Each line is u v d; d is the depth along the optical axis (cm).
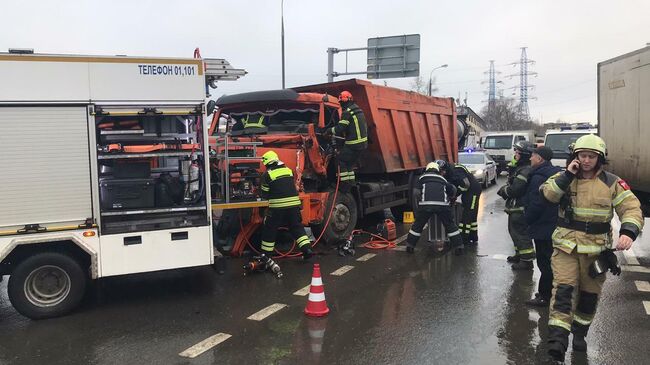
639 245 920
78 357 452
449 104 1368
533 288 650
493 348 465
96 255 552
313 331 507
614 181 421
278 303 595
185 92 580
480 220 1222
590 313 446
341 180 883
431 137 1255
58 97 530
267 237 727
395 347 468
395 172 1124
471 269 748
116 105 552
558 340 420
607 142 873
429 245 927
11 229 522
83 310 575
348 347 468
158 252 578
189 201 605
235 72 639
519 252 746
